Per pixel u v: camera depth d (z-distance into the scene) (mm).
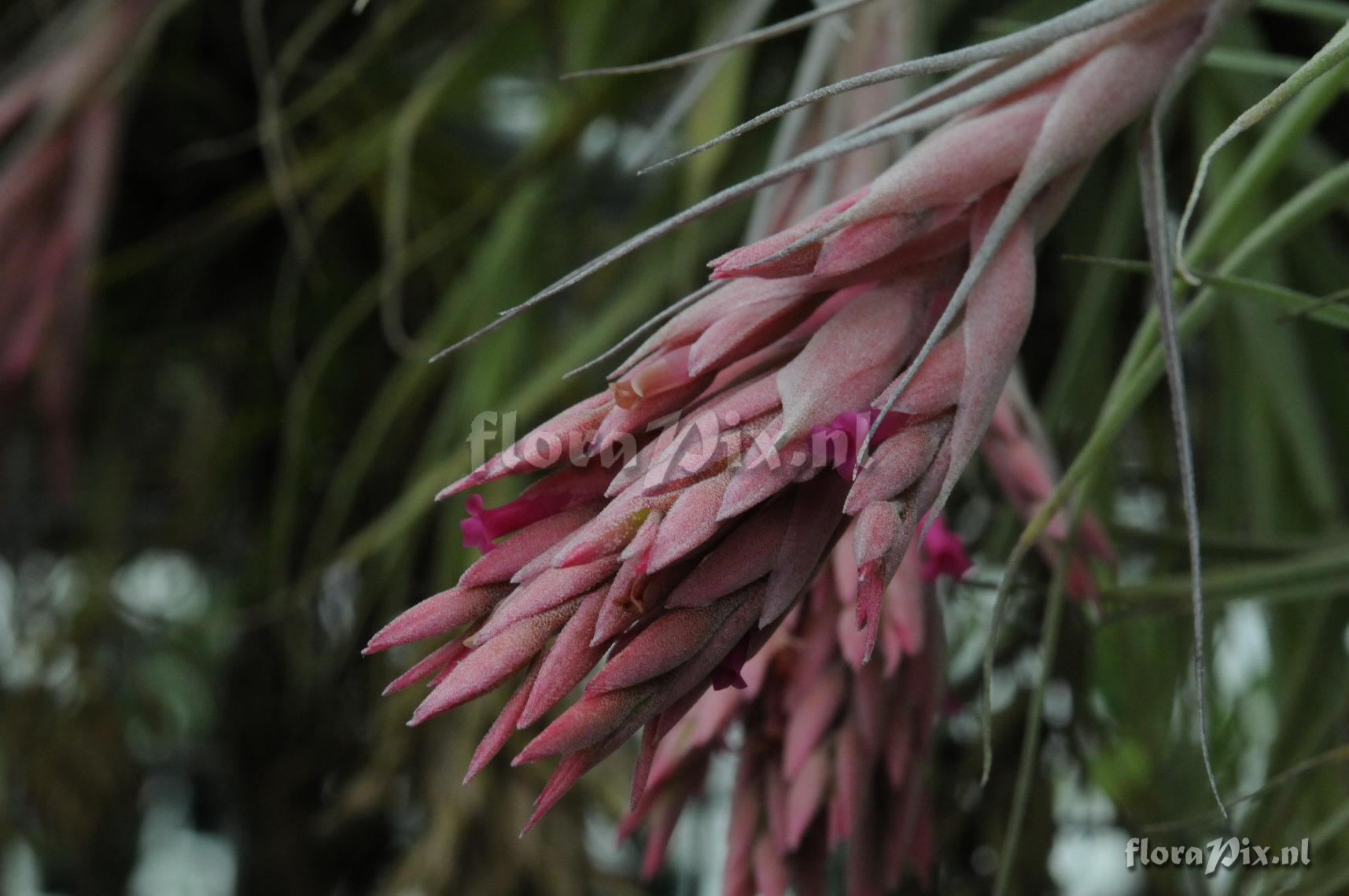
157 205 969
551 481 267
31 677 957
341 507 723
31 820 977
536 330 749
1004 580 323
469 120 926
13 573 986
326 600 930
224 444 953
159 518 1112
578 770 257
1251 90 657
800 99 274
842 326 269
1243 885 477
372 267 909
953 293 277
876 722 356
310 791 1016
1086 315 623
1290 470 639
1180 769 596
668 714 262
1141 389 337
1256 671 670
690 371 266
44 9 901
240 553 1079
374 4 844
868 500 258
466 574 261
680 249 705
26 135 805
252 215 898
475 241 846
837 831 355
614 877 784
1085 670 596
